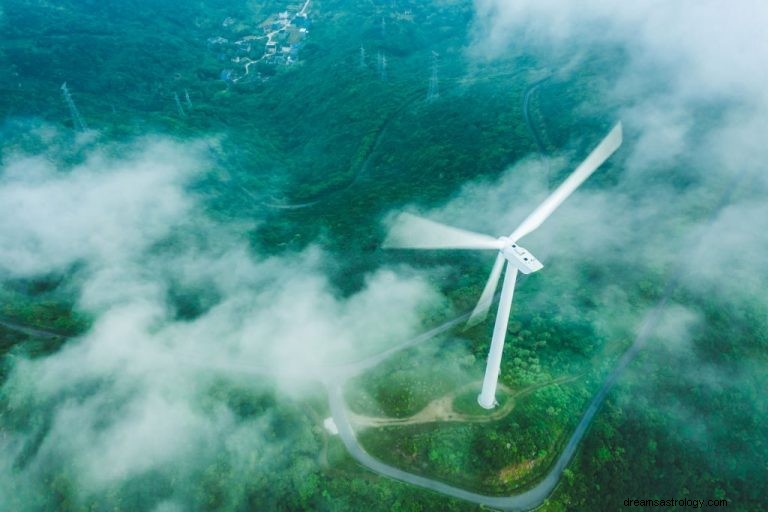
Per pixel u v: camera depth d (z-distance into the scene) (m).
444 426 88.19
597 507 84.44
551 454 86.00
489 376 79.81
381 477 84.06
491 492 82.19
